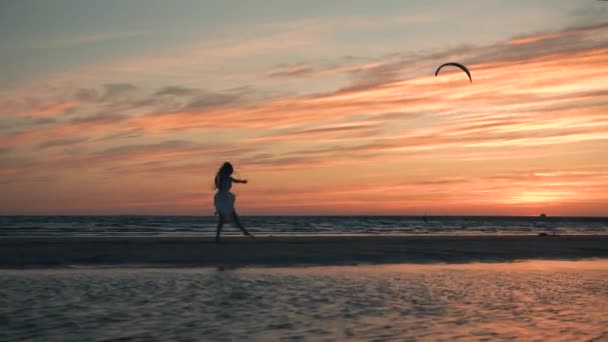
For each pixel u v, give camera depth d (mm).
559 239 21297
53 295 9352
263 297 9461
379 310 8555
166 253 14523
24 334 6832
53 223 69750
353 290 10305
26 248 14547
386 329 7352
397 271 13125
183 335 6902
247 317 7934
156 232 34719
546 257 16781
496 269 13844
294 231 42062
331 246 16750
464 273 12953
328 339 6820
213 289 10133
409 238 19453
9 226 51938
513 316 8242
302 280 11398
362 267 13734
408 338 6906
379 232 41938
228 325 7445
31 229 41906
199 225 62031
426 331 7270
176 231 37938
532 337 7020
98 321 7574
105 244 15578
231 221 16828
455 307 8867
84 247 15016
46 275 11523
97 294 9508
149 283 10695
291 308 8602
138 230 41281
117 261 13461
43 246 14945
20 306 8422
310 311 8406
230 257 14328
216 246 15789
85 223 70812
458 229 60750
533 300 9562
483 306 8977
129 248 15055
